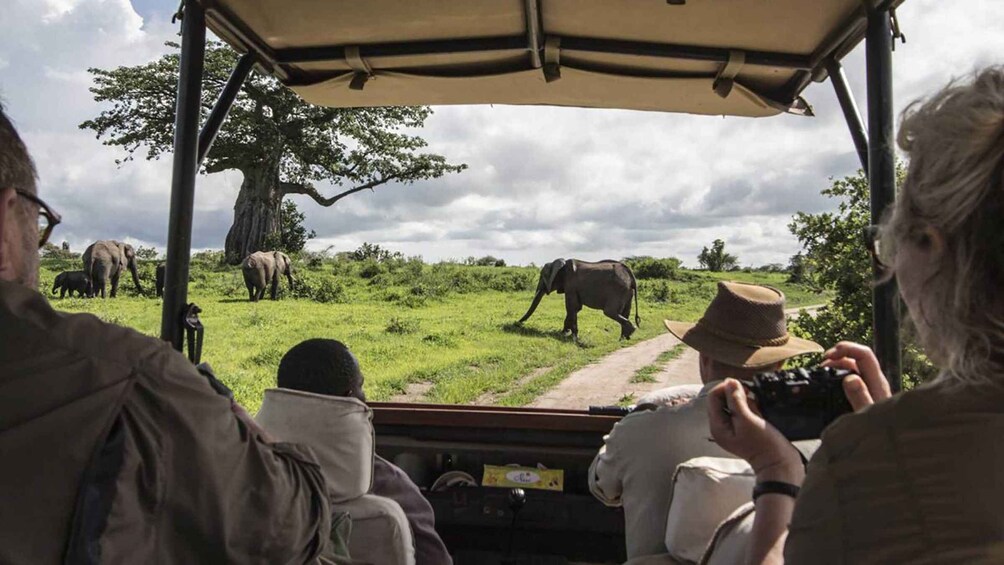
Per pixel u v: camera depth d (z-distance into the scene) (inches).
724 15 110.6
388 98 146.3
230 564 47.8
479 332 840.9
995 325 35.3
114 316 982.4
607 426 128.4
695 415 83.5
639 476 84.3
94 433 43.0
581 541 115.1
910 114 39.9
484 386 518.9
